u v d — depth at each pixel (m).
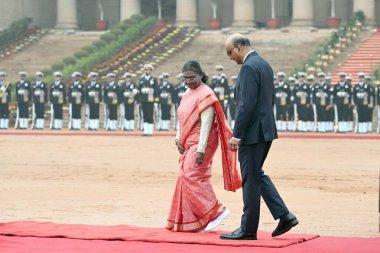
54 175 37.34
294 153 48.59
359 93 72.19
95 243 20.34
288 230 21.67
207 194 22.81
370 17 100.19
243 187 21.56
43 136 63.84
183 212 22.73
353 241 21.09
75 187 33.34
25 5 108.88
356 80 84.25
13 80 92.62
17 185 33.94
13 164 41.84
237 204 29.20
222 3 116.06
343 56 88.88
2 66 96.06
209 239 21.05
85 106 83.31
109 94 74.94
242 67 21.56
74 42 103.00
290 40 96.50
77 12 118.62
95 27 119.38
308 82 74.44
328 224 24.92
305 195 31.33
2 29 106.88
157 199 30.05
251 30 100.88
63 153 48.06
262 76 21.47
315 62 85.94
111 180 35.62
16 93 76.75
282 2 115.56
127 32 97.44
